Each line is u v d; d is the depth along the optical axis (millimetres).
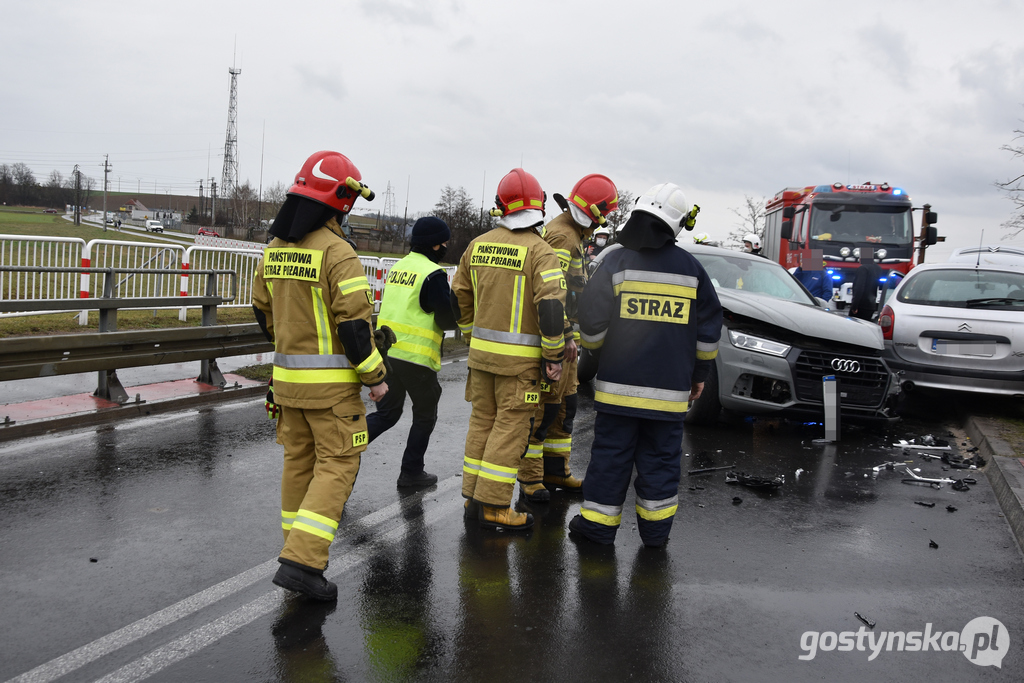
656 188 4246
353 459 3611
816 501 5270
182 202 162375
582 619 3426
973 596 3844
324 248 3461
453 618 3383
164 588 3537
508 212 4438
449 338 13805
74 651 2963
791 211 15664
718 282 8312
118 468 5277
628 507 5105
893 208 14875
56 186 138875
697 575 3965
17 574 3609
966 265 8914
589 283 4246
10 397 6879
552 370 4289
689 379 4223
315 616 3346
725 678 3000
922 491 5598
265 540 4168
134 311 11352
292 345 3518
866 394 7129
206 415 7016
